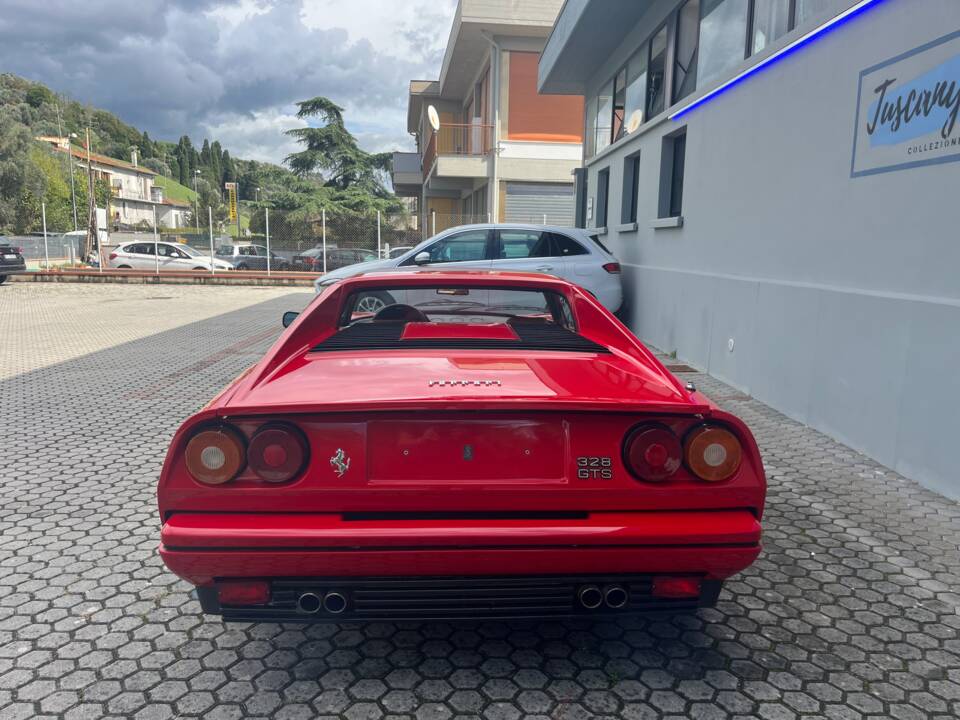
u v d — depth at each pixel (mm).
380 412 2072
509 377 2373
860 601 2906
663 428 2115
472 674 2398
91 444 5090
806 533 3555
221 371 7926
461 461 2092
